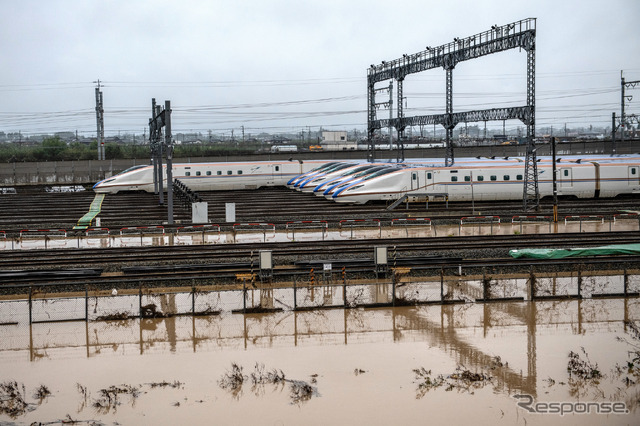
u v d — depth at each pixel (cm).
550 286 2950
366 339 2361
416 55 6625
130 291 2936
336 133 15025
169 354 2241
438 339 2348
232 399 1870
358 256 3497
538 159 6309
